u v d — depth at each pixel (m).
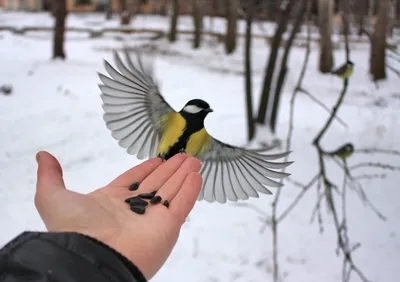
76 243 0.20
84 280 0.19
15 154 1.08
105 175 1.03
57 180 0.28
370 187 1.02
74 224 0.27
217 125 1.33
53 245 0.20
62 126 1.25
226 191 0.42
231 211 0.94
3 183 0.96
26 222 0.84
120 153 1.14
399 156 1.13
